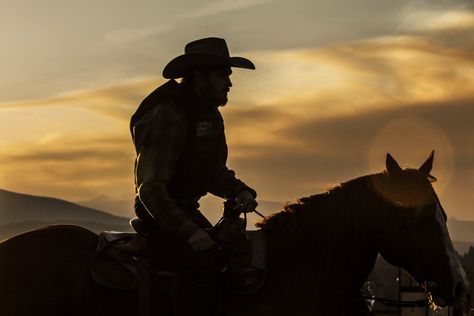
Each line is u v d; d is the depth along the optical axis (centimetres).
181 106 570
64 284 569
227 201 588
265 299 570
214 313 566
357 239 582
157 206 552
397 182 576
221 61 579
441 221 569
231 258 568
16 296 563
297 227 590
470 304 564
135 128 572
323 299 577
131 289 569
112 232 596
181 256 565
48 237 589
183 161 575
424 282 570
